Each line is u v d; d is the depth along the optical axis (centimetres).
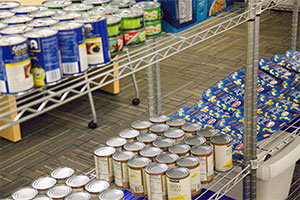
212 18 178
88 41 120
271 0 174
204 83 399
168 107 357
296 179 231
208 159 160
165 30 160
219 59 452
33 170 291
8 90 104
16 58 102
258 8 166
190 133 179
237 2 181
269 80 233
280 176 197
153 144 169
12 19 129
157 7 149
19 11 139
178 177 144
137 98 373
